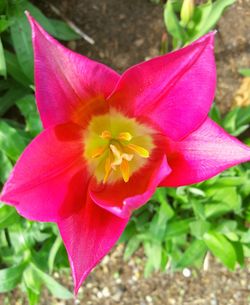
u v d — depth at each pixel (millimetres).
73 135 143
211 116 214
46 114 130
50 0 236
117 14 236
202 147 146
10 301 232
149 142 157
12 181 121
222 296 232
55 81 128
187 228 214
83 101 138
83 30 233
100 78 132
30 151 126
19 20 211
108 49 233
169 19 200
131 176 157
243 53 235
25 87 223
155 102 144
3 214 198
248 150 139
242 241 214
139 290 234
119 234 140
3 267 230
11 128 195
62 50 125
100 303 233
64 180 143
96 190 153
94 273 235
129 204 126
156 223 207
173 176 148
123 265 235
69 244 137
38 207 130
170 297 233
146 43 234
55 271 233
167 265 232
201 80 134
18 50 210
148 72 133
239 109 223
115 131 157
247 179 209
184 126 144
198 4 235
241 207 219
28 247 212
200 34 203
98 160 158
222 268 233
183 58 130
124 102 146
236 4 236
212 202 214
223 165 143
